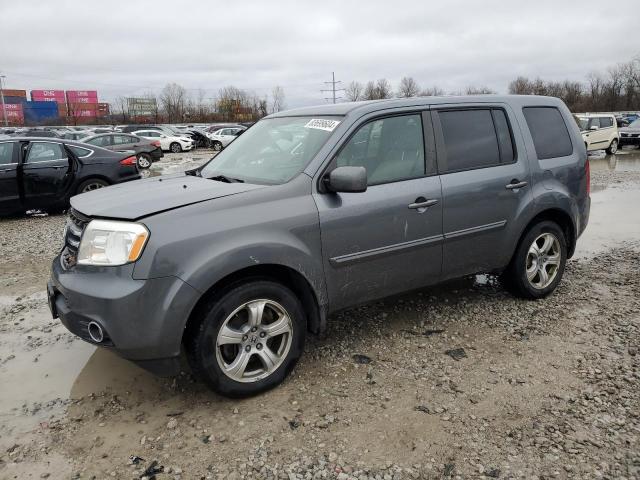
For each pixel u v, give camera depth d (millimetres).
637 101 74938
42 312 4895
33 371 3760
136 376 3652
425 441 2855
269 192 3334
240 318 3281
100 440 2941
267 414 3141
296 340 3426
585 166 5035
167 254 2928
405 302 4852
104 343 2996
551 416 3051
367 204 3611
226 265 3043
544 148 4730
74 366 3826
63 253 3463
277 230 3254
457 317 4492
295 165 3605
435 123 4082
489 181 4238
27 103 86312
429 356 3814
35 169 9586
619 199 10633
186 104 88188
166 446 2873
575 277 5535
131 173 10656
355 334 4199
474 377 3510
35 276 6012
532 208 4508
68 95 99625
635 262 6062
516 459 2697
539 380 3453
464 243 4164
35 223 9281
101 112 94750
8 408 3285
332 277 3541
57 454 2828
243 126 39438
